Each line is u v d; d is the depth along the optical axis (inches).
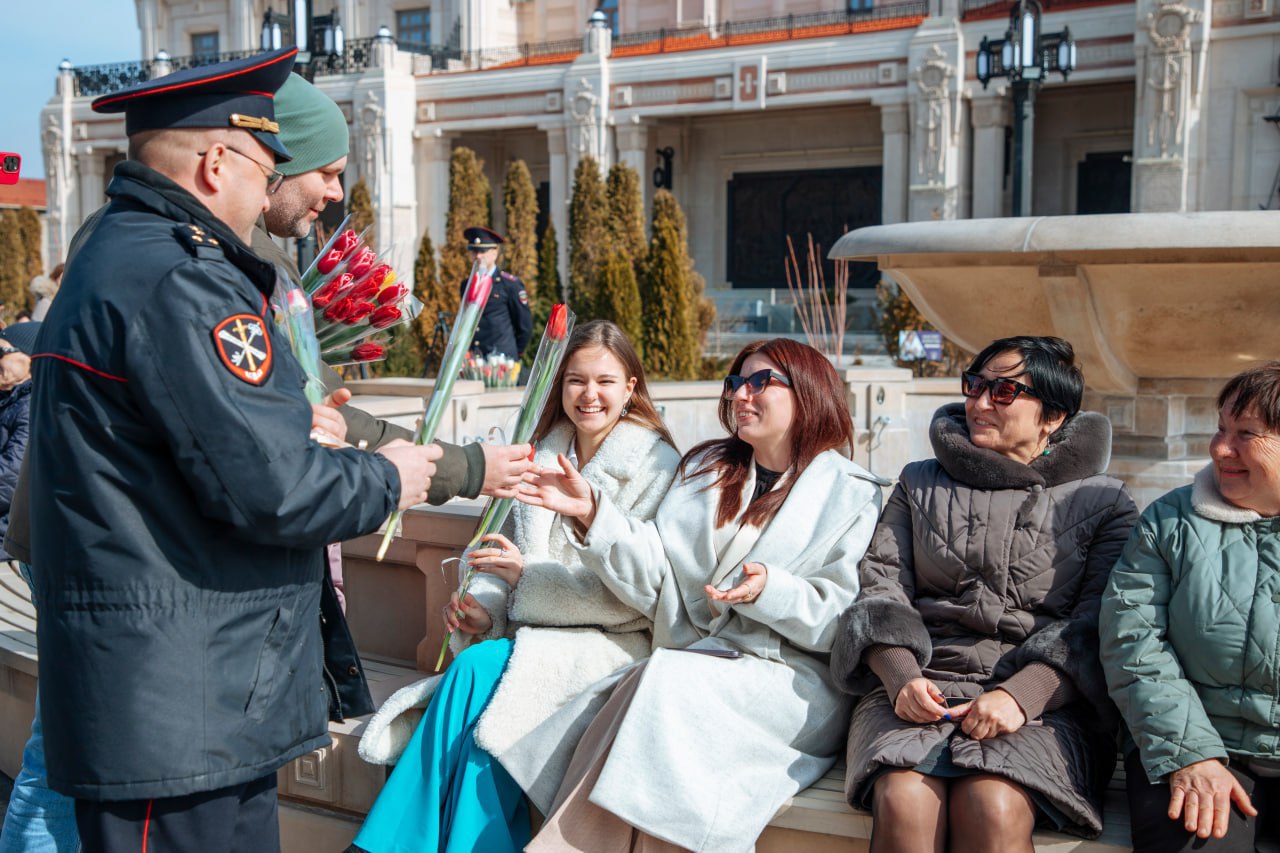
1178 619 104.2
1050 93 1118.4
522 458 102.4
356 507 86.9
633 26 1387.8
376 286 126.4
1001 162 1032.8
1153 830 99.4
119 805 85.1
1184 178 938.7
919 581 120.9
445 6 1466.5
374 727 122.3
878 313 1010.7
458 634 135.3
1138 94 953.5
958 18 1032.8
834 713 118.6
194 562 84.4
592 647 122.9
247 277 88.7
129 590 82.6
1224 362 189.3
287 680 89.9
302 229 114.3
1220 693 102.7
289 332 107.4
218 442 80.3
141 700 82.2
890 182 1074.7
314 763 133.0
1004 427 117.6
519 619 129.3
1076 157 1122.7
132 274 81.6
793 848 112.8
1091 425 118.4
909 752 103.3
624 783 106.0
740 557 122.5
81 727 82.7
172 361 79.9
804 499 122.9
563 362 136.7
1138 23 941.2
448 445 98.3
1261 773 102.3
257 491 81.0
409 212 1311.5
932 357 527.2
